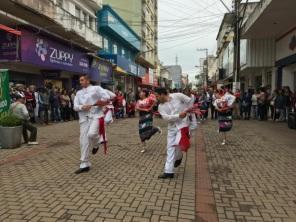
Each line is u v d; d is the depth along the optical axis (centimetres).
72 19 2273
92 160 873
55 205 548
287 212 530
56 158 904
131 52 4391
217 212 527
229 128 1115
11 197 588
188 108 703
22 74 1892
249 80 3412
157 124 1805
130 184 661
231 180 698
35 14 1802
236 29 2284
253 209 541
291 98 1883
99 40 2858
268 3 1612
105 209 531
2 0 1546
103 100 757
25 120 1114
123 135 1347
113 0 4575
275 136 1329
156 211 525
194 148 1055
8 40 1608
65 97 1919
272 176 729
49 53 1900
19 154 966
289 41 2120
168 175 706
